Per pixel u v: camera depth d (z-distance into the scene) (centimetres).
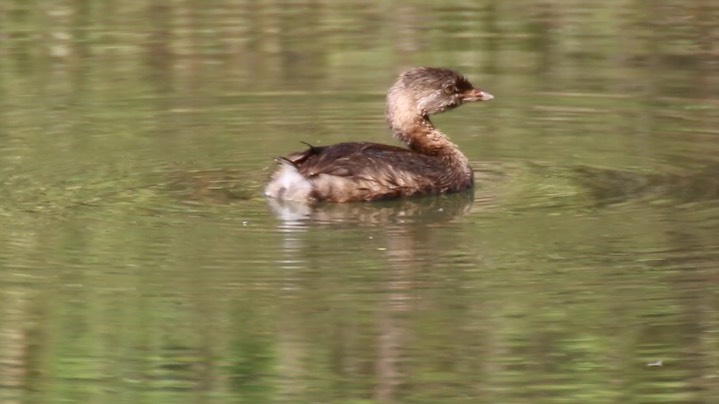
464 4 2928
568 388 1327
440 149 1912
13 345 1405
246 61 2577
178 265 1548
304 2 2961
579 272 1527
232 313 1442
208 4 2952
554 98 2341
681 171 1930
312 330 1413
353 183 1778
